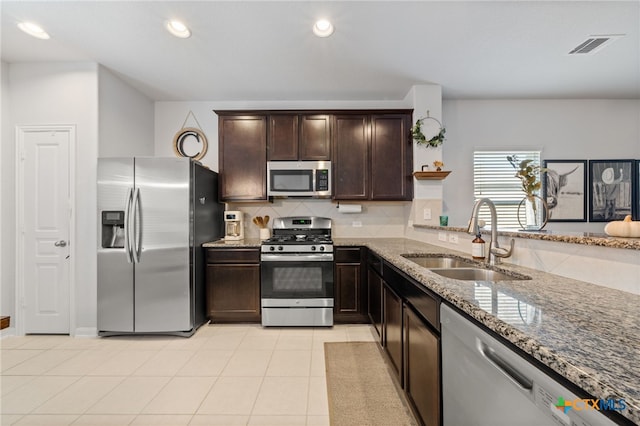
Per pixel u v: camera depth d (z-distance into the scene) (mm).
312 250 2934
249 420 1604
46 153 2725
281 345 2521
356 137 3248
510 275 1405
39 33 2258
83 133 2711
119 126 2990
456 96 3455
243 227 3566
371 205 3605
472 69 2799
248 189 3266
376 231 3605
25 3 1922
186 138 3592
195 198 2807
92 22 2119
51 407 1711
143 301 2658
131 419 1611
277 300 2918
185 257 2684
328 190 3207
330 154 3248
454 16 2035
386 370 2109
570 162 3559
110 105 2861
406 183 3236
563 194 3553
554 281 1196
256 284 3004
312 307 2910
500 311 839
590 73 2895
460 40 2316
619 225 1152
